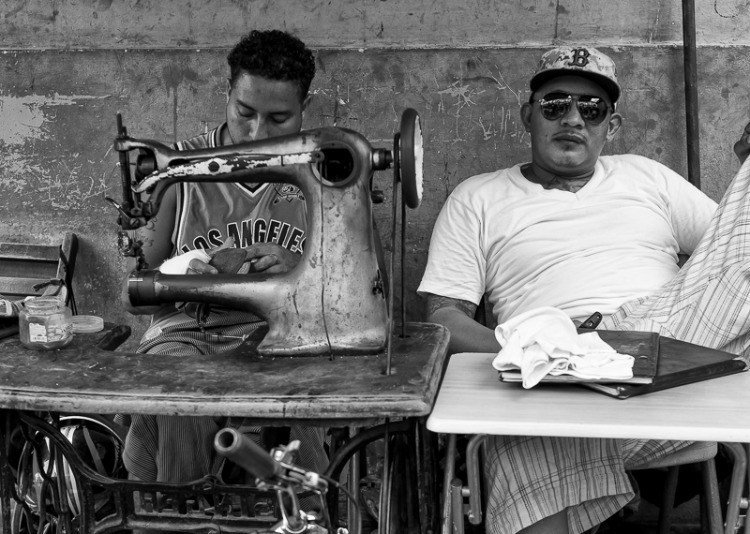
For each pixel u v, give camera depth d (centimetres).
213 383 204
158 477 249
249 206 288
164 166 218
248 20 351
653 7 338
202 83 353
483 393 210
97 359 221
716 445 248
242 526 223
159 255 288
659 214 323
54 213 365
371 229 221
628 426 187
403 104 347
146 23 354
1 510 234
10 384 205
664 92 341
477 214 324
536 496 231
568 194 320
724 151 345
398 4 344
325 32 348
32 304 228
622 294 306
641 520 356
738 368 220
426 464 229
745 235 261
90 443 298
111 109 358
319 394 196
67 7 356
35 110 360
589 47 312
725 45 339
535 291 313
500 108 345
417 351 222
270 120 271
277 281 221
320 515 174
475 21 344
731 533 208
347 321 218
